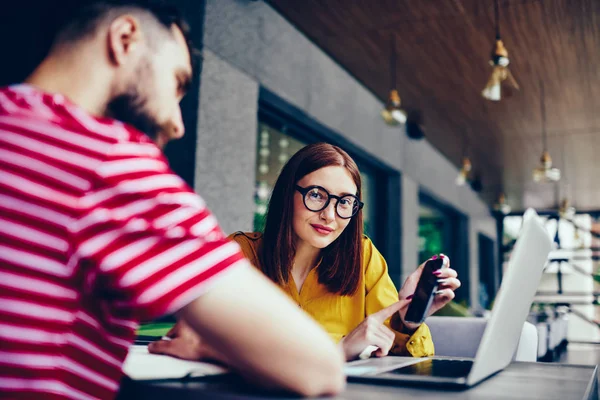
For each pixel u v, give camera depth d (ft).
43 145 1.54
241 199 11.89
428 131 24.48
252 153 12.43
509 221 48.52
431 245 34.71
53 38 1.82
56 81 1.75
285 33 14.21
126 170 1.55
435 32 14.70
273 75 13.55
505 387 2.19
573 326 47.80
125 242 1.50
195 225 1.59
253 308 1.60
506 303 2.27
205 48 10.89
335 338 4.25
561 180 33.96
